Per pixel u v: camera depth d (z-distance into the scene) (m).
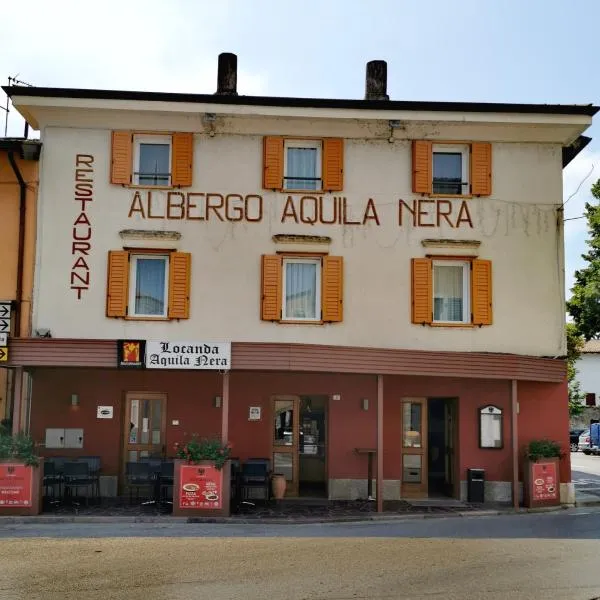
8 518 14.02
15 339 14.59
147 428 17.55
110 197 17.52
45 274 17.23
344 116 17.48
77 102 17.08
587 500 17.91
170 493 16.25
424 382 17.83
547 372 17.36
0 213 17.42
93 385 17.31
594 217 29.45
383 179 18.02
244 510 15.41
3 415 17.11
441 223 18.00
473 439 17.69
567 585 9.04
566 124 17.81
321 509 15.80
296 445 17.80
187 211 17.59
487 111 17.64
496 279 18.02
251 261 17.61
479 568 10.00
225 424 14.80
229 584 9.05
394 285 17.78
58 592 8.64
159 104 17.22
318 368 14.93
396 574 9.62
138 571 9.75
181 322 17.36
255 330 17.45
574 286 30.23
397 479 17.56
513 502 16.44
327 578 9.38
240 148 17.86
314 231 17.77
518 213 18.20
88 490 16.81
